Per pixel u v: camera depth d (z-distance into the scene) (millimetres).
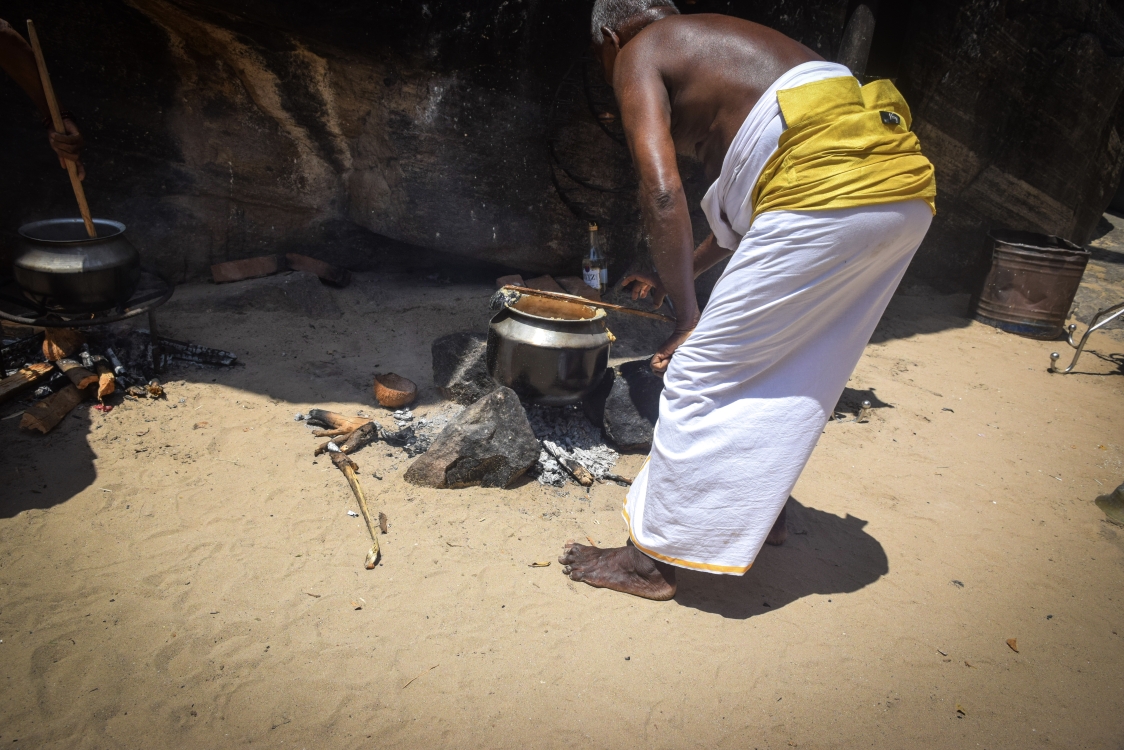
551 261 5684
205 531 2898
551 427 3812
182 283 5285
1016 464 4074
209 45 4773
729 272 2258
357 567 2781
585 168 5371
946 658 2584
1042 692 2463
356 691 2260
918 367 5480
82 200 3473
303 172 5426
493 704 2254
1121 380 5562
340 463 3346
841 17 5285
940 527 3404
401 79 4930
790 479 2396
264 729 2115
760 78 2297
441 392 4117
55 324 3488
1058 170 7258
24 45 3246
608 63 2783
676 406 2434
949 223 7219
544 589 2752
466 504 3219
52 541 2758
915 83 6527
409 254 5910
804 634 2643
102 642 2348
